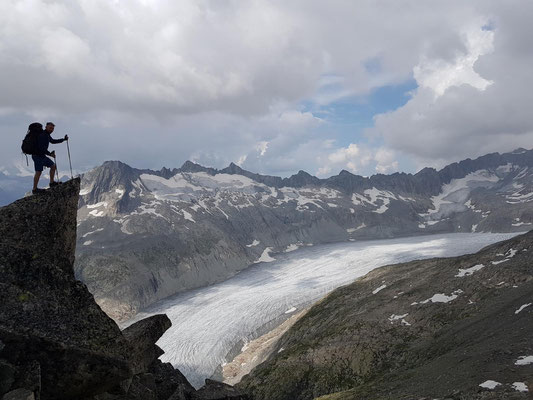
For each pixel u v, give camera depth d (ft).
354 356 295.48
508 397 98.94
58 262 42.55
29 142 45.50
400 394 150.82
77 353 37.04
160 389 60.75
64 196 45.16
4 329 35.12
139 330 59.36
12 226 41.11
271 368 330.75
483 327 236.63
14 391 32.60
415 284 404.77
